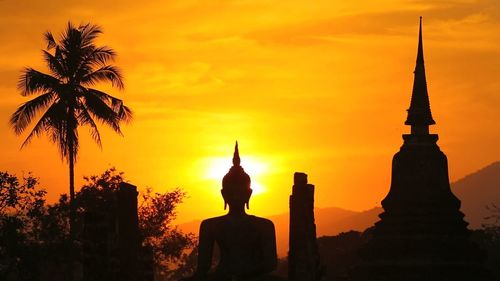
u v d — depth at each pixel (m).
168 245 100.25
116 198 18.39
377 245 62.53
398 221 63.06
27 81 90.88
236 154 19.56
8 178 56.19
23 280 52.31
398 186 65.06
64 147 91.00
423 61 68.38
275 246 18.98
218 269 18.97
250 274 18.84
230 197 19.12
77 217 77.75
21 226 53.59
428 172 65.19
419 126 66.50
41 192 56.81
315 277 18.92
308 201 19.11
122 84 93.44
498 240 90.50
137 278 18.23
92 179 87.69
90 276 18.30
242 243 18.92
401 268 61.06
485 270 62.31
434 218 62.75
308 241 19.00
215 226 19.05
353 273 62.62
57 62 92.44
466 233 63.03
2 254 52.62
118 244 18.20
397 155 66.00
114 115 92.62
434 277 60.44
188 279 19.05
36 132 91.06
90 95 92.31
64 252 53.56
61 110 90.88
